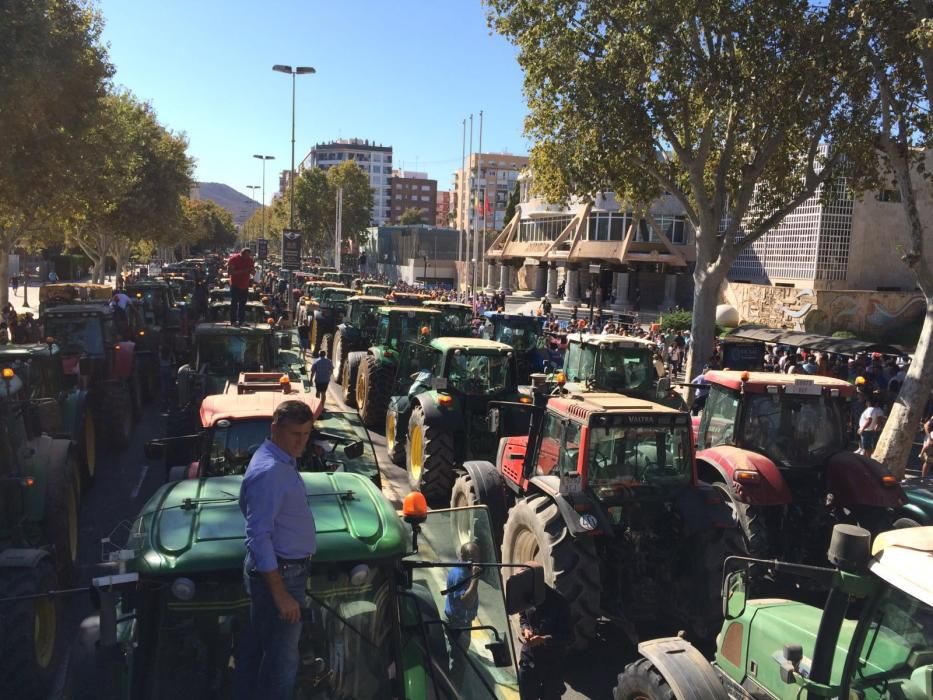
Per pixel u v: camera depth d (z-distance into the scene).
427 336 15.34
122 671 3.52
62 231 31.36
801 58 15.48
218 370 12.64
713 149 20.83
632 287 48.53
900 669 3.77
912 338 30.64
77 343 13.11
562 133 19.06
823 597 8.12
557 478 7.32
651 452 7.15
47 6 16.05
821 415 8.88
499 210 143.00
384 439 14.90
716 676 4.84
